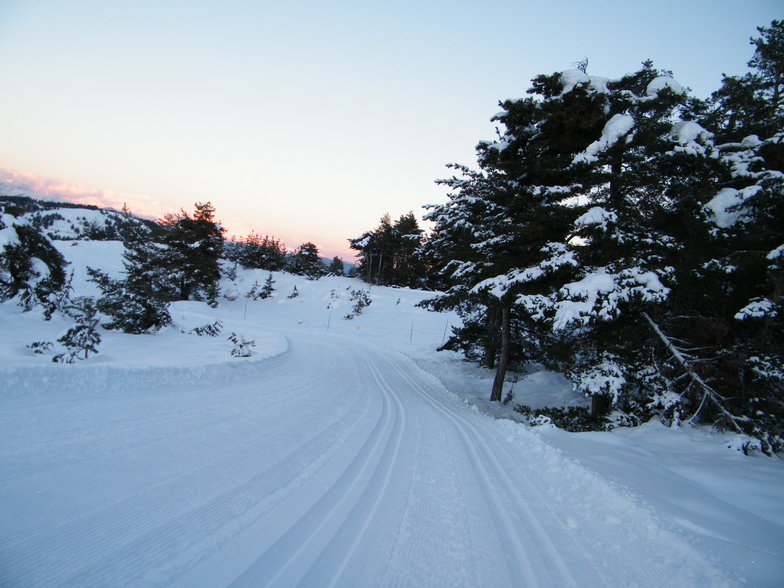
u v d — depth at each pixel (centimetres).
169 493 338
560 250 945
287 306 4303
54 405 530
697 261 870
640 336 944
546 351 1101
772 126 922
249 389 856
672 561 319
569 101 948
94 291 3272
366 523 329
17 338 970
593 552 328
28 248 1573
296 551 274
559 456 581
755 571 310
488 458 575
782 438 752
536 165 1068
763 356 775
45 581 213
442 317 3753
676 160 852
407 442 605
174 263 3734
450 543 315
